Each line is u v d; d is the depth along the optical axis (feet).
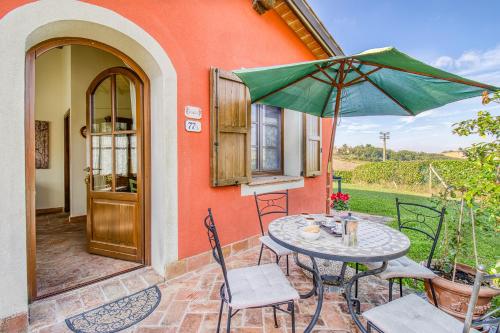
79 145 16.06
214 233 4.84
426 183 31.78
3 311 5.43
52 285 7.69
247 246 11.52
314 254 5.13
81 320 6.25
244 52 11.28
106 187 10.05
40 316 6.26
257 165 13.60
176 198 8.67
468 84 6.83
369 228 6.88
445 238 7.32
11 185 5.49
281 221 7.44
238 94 10.66
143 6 7.70
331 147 9.06
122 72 9.26
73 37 7.18
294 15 13.03
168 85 8.32
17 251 5.59
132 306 6.91
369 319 4.41
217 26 10.06
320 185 16.96
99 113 10.22
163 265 8.44
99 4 6.77
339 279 8.13
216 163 9.75
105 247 9.87
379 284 8.35
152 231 9.06
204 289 7.89
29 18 5.66
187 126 8.96
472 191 6.01
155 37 8.00
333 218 7.28
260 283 5.58
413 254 11.19
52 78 18.71
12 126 5.48
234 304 4.83
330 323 6.33
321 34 14.43
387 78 8.61
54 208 18.83
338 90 8.60
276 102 10.78
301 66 7.57
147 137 8.94
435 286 6.48
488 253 11.22
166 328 6.05
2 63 5.33
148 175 9.02
